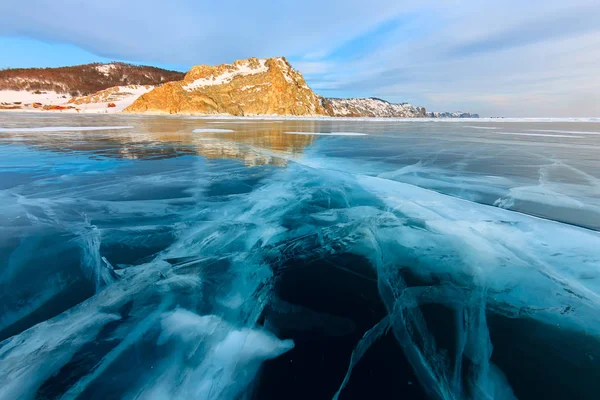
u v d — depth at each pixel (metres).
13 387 1.46
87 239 2.92
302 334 1.82
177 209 3.74
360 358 1.64
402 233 3.10
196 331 1.83
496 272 2.41
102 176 5.34
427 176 5.34
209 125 20.33
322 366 1.60
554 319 1.90
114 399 1.43
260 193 4.39
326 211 3.69
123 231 3.12
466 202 3.92
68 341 1.74
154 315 1.96
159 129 15.99
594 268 2.42
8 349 1.67
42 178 5.19
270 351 1.70
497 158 7.08
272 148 9.01
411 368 1.58
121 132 13.88
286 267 2.54
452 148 8.94
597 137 11.97
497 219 3.38
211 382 1.52
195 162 6.72
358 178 5.20
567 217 3.42
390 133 14.80
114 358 1.63
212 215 3.57
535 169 5.84
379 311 2.02
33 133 12.77
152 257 2.64
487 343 1.74
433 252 2.73
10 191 4.42
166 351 1.69
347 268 2.52
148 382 1.51
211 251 2.76
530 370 1.57
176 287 2.25
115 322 1.89
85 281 2.28
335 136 13.02
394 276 2.41
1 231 3.08
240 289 2.25
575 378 1.52
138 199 4.11
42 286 2.21
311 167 6.18
